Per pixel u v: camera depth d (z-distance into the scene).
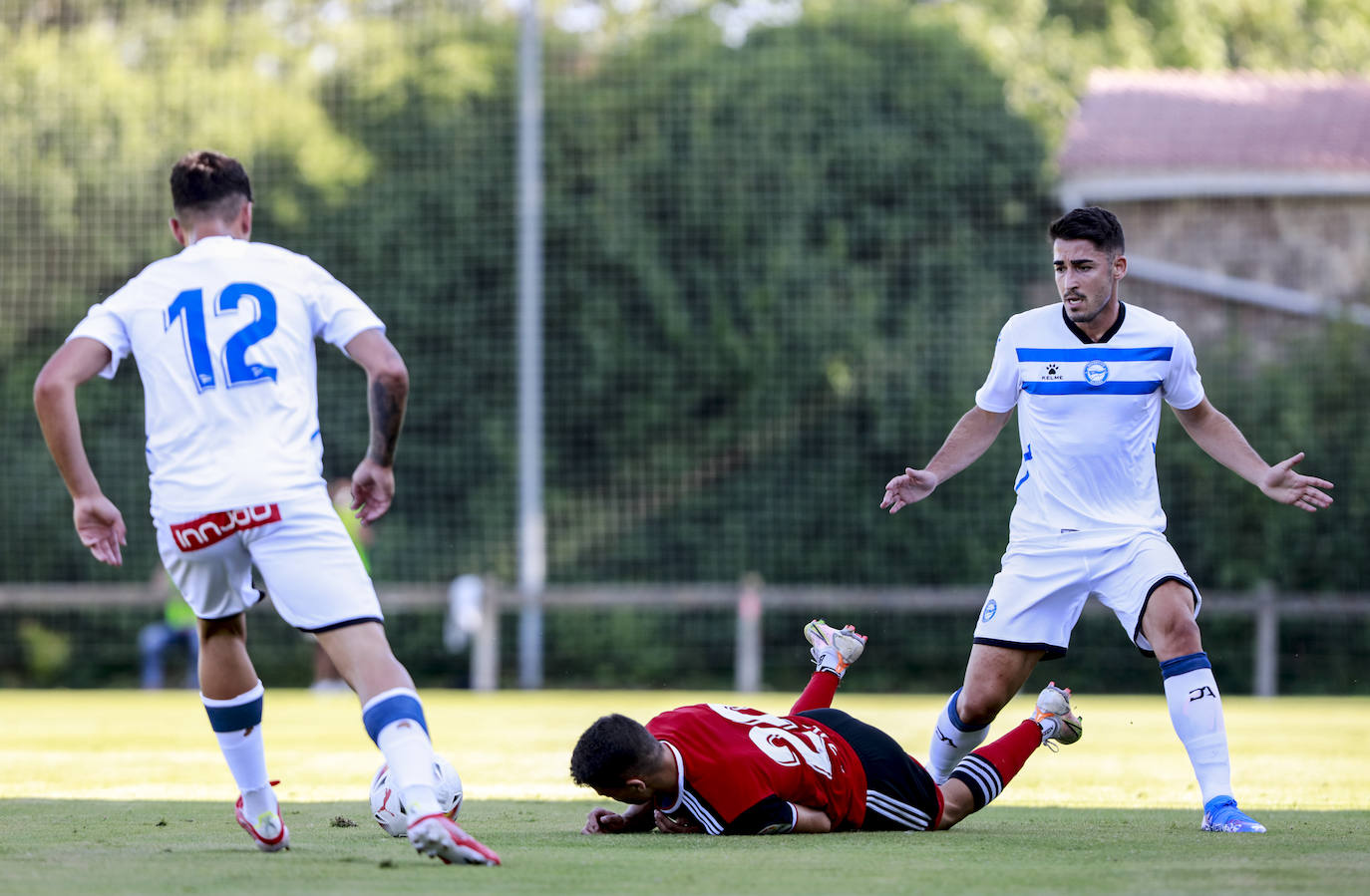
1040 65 73.44
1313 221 68.62
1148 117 72.31
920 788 14.80
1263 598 54.22
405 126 65.19
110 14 66.62
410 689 11.66
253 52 66.75
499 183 64.38
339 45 66.69
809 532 61.53
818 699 15.88
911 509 60.47
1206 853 12.80
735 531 61.78
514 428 63.00
